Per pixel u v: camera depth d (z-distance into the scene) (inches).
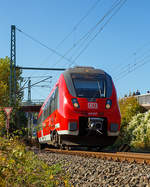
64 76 572.7
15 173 183.2
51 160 390.9
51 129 636.1
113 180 233.8
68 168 309.9
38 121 1046.4
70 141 543.2
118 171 268.2
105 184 223.0
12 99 901.2
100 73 581.0
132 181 216.7
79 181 244.7
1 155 178.5
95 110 532.1
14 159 178.7
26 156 207.8
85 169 297.0
